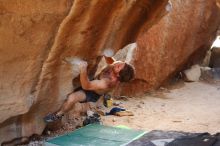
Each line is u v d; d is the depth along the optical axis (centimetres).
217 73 1328
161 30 1074
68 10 441
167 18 1080
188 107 922
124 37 594
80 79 574
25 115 541
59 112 598
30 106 517
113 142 579
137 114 826
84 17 462
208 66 1473
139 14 550
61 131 657
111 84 611
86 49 543
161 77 1125
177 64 1181
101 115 796
